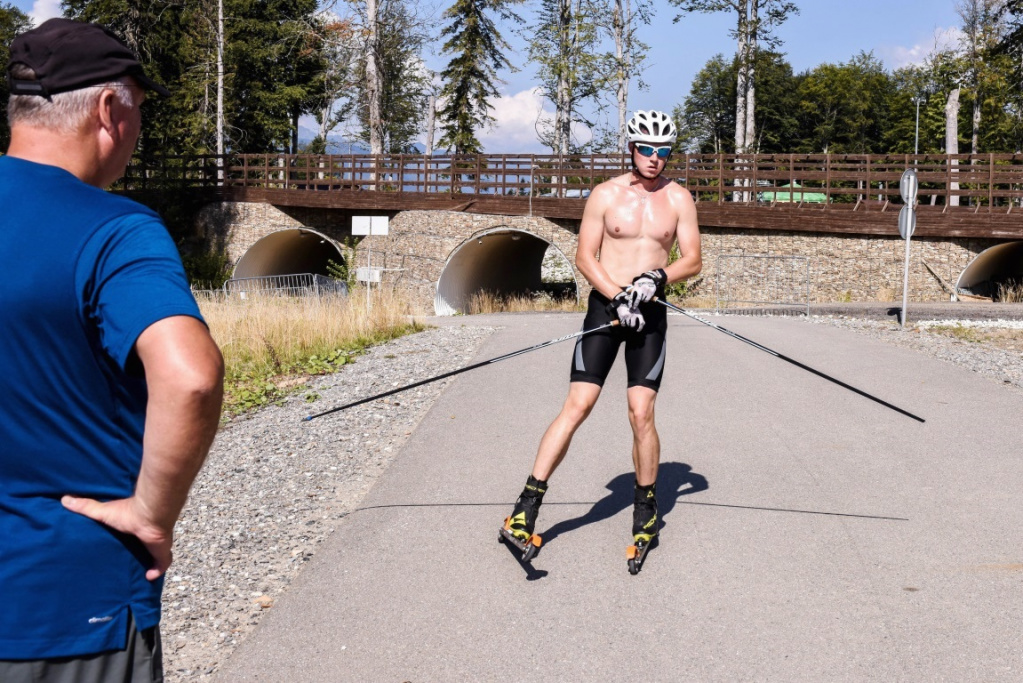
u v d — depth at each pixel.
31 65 1.75
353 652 3.61
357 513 5.26
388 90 49.94
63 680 1.70
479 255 32.22
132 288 1.62
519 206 28.64
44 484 1.69
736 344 11.99
